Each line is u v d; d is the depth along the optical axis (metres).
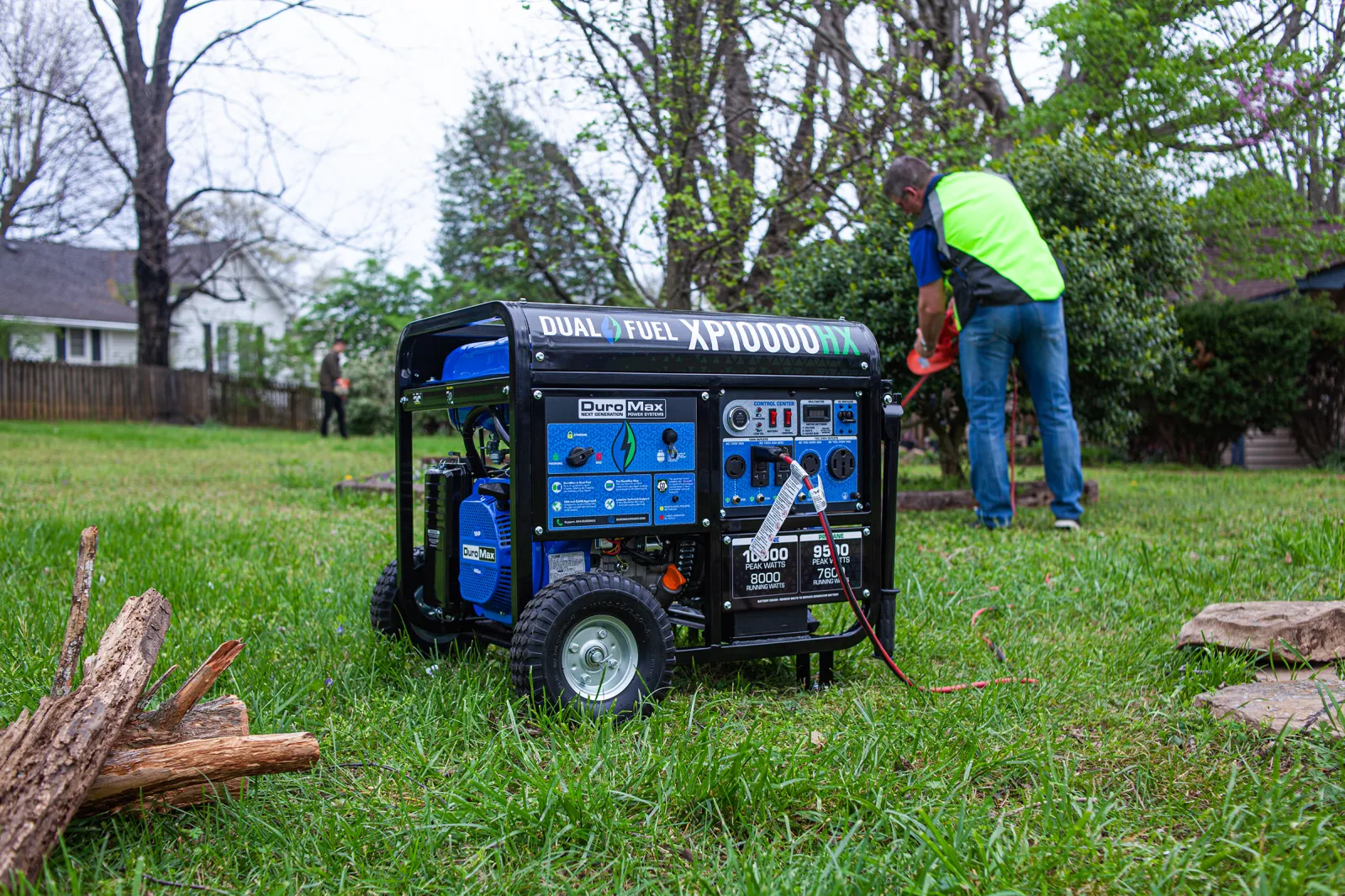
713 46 9.11
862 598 3.13
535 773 2.16
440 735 2.52
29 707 2.62
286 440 19.11
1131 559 4.85
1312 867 1.78
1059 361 6.19
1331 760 2.30
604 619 2.64
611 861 1.88
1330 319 13.51
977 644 3.52
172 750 1.97
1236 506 7.45
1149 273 7.82
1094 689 3.00
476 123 14.62
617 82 9.04
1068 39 12.20
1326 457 13.80
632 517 2.77
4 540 5.04
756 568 2.96
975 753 2.38
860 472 3.13
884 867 1.80
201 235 24.55
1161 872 1.80
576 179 9.89
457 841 1.98
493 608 2.94
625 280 10.35
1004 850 1.88
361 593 4.07
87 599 2.25
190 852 1.91
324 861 1.87
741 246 9.44
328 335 27.91
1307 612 3.16
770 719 2.71
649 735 2.49
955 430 8.39
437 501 3.15
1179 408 13.27
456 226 24.09
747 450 2.94
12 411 24.70
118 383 26.08
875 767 2.25
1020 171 7.63
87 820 1.94
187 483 9.20
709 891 1.75
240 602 3.98
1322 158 13.09
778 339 2.97
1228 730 2.55
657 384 2.79
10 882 1.61
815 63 10.11
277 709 2.64
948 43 9.88
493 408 2.94
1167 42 12.20
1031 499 7.96
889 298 7.45
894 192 6.11
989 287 6.04
